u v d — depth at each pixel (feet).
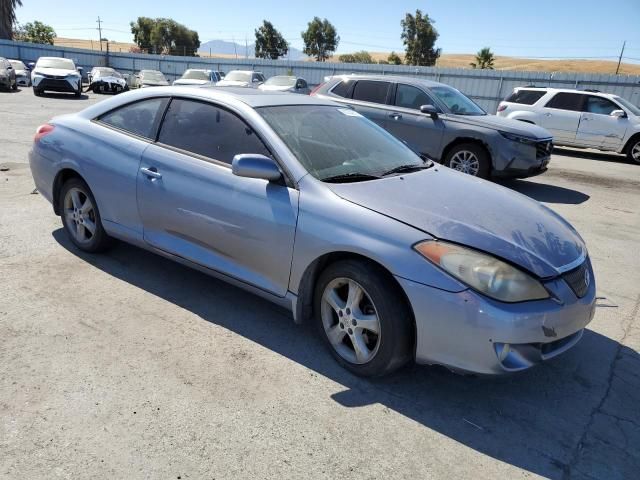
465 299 8.33
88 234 14.53
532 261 8.75
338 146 11.62
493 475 7.68
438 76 96.84
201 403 8.76
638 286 15.48
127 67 148.15
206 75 87.97
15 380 8.99
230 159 11.18
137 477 7.16
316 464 7.62
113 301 12.09
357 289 9.50
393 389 9.58
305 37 238.27
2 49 128.88
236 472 7.37
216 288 13.11
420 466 7.74
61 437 7.78
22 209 18.30
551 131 46.03
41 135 14.94
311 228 9.72
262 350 10.52
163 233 12.34
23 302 11.69
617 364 11.00
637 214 24.75
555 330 8.67
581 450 8.33
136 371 9.49
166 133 12.41
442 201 10.09
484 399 9.49
